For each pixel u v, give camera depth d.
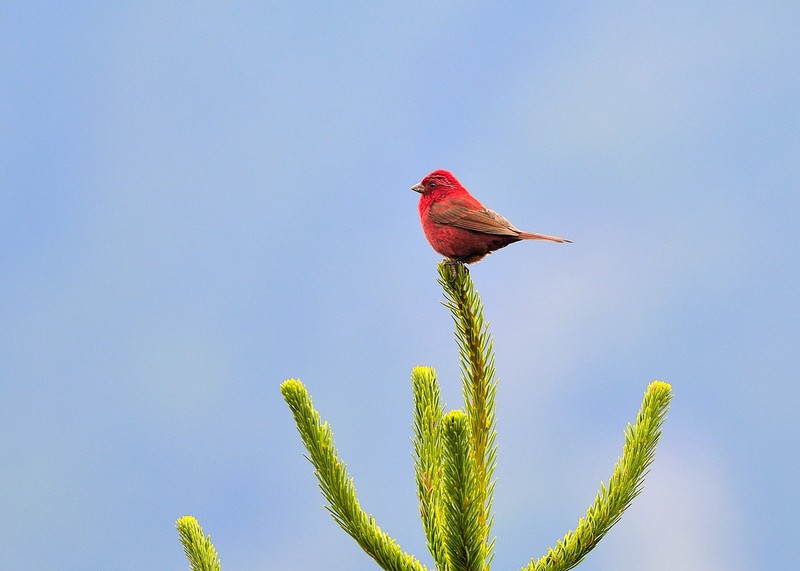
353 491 8.42
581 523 8.45
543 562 8.38
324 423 8.48
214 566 8.48
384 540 8.38
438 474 8.91
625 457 8.62
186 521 8.59
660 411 8.70
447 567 8.14
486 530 8.77
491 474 9.19
